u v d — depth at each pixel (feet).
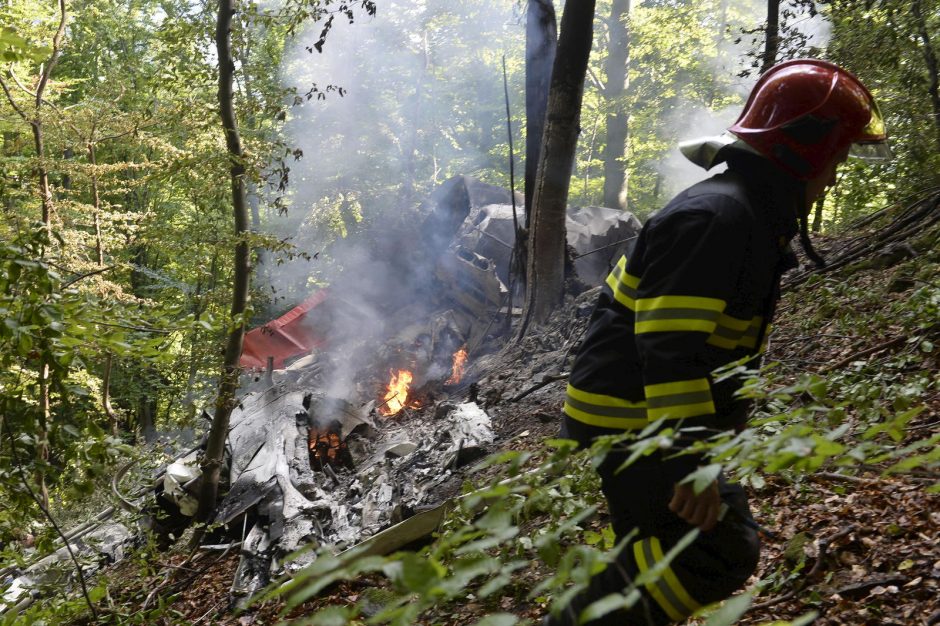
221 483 29.73
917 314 18.78
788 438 4.64
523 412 30.32
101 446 12.53
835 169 7.60
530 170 49.83
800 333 25.62
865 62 35.99
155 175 28.22
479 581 14.99
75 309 12.03
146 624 19.47
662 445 4.83
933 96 34.78
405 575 3.43
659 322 6.69
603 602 3.58
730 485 7.42
